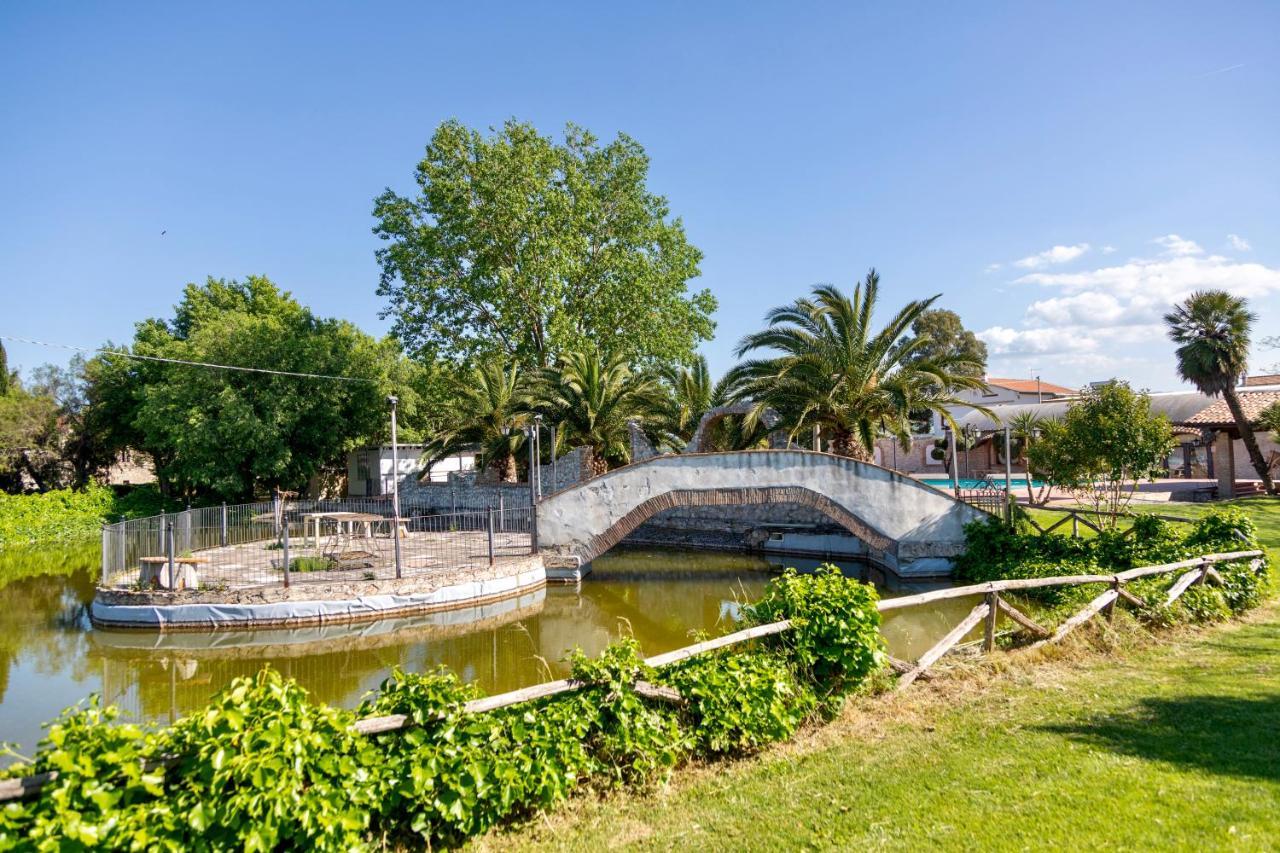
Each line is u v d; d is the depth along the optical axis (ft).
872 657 21.94
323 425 128.67
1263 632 30.14
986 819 14.58
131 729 12.61
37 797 12.00
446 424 116.78
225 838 12.59
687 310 122.83
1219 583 35.04
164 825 12.07
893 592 59.06
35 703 37.60
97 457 153.07
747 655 21.30
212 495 140.15
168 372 126.93
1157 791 15.06
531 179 110.63
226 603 51.52
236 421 115.55
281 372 118.52
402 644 48.26
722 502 67.51
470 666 42.98
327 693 38.63
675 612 56.85
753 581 67.77
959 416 155.94
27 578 80.89
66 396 147.95
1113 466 51.11
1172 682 23.11
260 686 14.56
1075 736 18.67
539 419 95.20
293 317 140.97
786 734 19.85
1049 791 15.53
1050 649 27.48
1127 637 29.37
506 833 15.92
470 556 66.59
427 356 122.11
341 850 13.57
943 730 20.16
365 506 113.29
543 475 99.40
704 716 19.20
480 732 16.11
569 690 18.34
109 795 11.79
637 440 98.58
